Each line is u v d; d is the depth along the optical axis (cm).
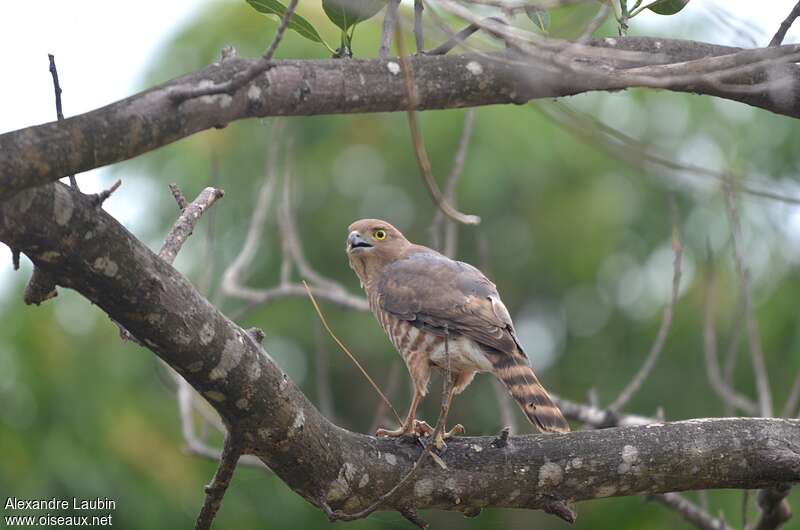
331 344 1542
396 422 1503
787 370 1464
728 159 1517
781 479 750
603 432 751
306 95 627
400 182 1609
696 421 761
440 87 664
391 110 659
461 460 730
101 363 1347
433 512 1427
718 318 1505
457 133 1560
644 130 1556
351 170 1627
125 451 1305
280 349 1554
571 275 1622
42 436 1268
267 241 1549
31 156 538
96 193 576
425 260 991
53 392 1293
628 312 1606
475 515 750
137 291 602
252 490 1406
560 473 734
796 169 1507
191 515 1325
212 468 1364
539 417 844
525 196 1605
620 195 1600
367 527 1203
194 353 627
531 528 1435
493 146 1541
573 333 1619
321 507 685
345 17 699
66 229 571
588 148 1576
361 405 1542
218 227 1536
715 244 1545
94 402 1316
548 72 659
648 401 1542
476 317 905
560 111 685
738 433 752
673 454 740
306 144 1614
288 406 666
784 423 762
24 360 1295
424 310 929
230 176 1544
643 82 628
